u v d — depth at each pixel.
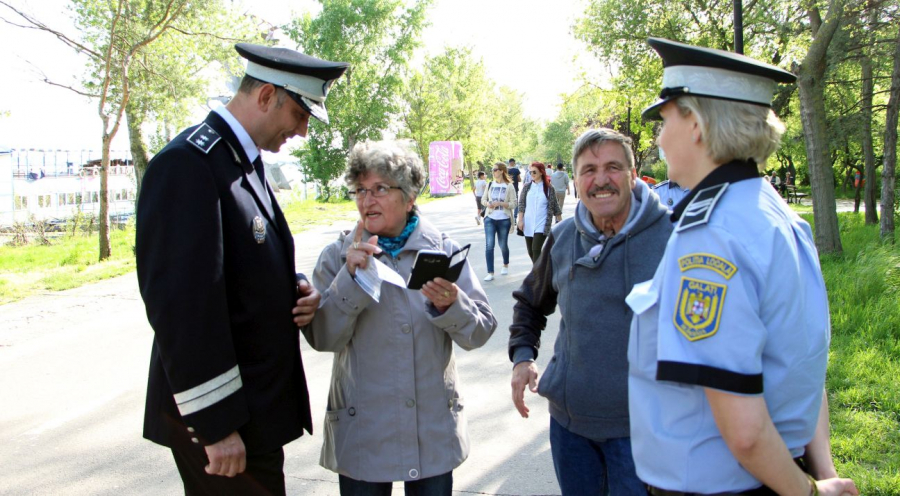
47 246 18.02
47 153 28.75
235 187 2.05
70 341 6.89
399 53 35.72
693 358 1.37
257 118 2.16
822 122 10.51
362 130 36.28
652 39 1.57
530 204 9.38
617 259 2.31
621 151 2.31
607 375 2.30
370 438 2.45
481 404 4.93
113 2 12.98
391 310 2.47
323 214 23.98
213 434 1.91
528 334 2.75
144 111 15.11
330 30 35.06
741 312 1.34
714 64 1.47
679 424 1.47
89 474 3.95
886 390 4.44
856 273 7.75
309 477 3.87
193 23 14.33
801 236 1.48
